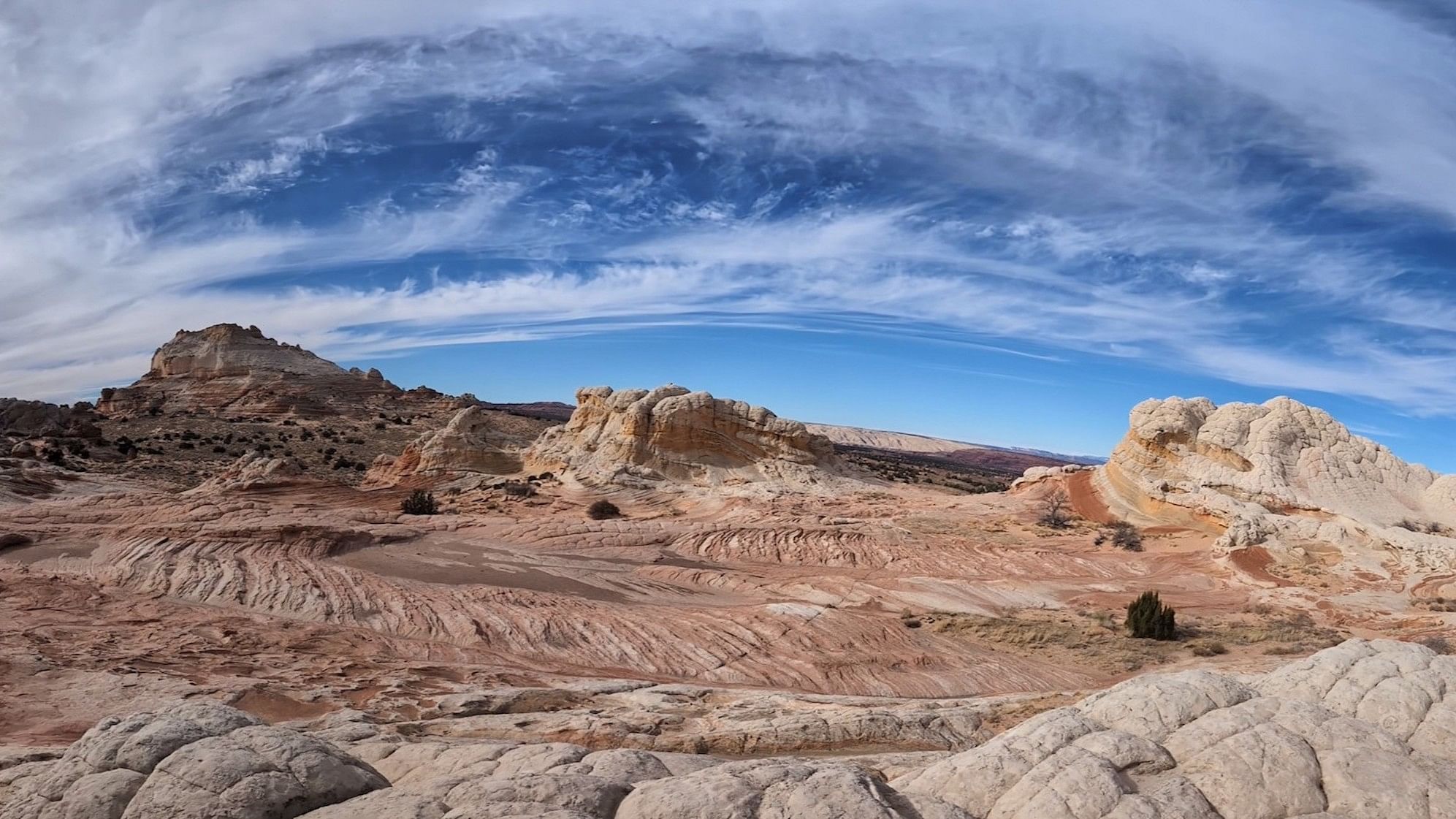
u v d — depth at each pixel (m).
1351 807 8.97
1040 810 8.67
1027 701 20.38
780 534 48.09
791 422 72.94
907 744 16.64
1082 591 38.78
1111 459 58.62
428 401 124.88
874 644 27.23
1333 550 42.47
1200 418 55.75
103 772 8.84
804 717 17.53
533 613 27.48
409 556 36.19
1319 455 50.31
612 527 47.06
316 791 8.77
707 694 20.38
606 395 74.38
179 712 9.82
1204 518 50.00
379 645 23.48
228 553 32.25
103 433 91.06
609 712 18.05
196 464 77.94
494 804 8.27
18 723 15.74
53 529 36.59
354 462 87.19
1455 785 9.25
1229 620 33.31
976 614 33.75
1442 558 39.62
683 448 69.25
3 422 90.25
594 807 8.47
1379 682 11.27
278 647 22.31
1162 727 10.17
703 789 8.37
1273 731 9.73
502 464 72.00
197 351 125.00
